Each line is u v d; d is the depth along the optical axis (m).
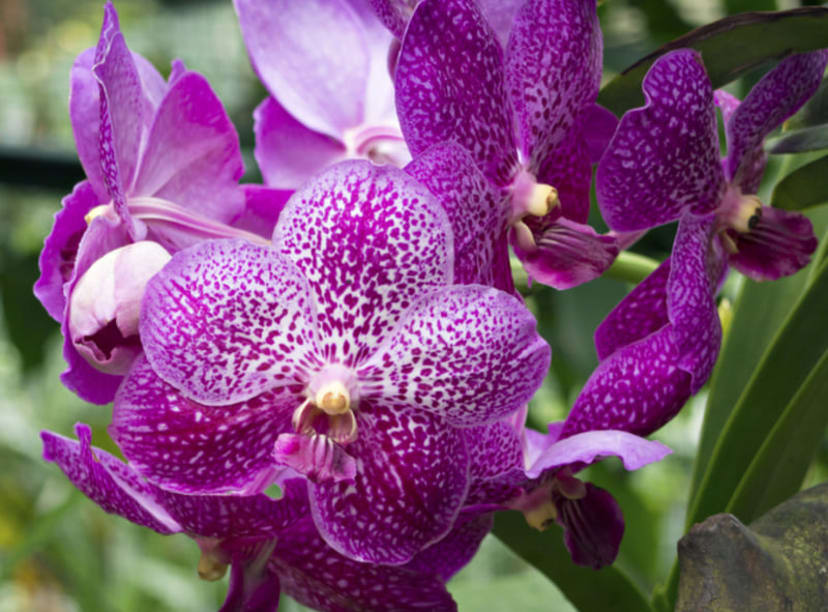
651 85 0.37
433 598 0.39
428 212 0.35
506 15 0.39
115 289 0.36
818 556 0.37
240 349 0.35
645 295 0.39
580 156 0.39
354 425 0.36
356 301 0.35
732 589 0.36
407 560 0.36
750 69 0.40
